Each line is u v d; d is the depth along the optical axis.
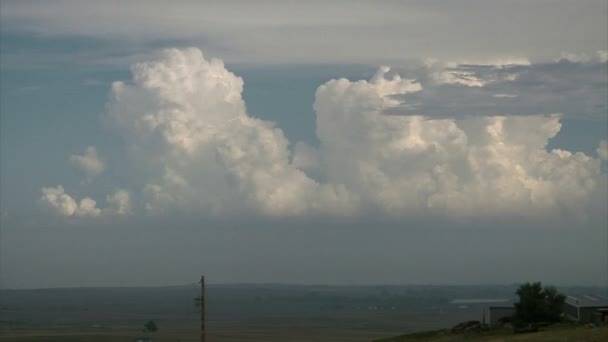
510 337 87.88
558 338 82.44
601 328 87.00
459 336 96.88
